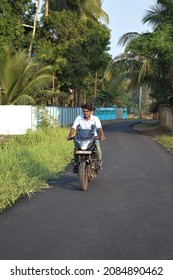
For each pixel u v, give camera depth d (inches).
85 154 341.4
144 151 654.5
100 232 227.3
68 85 1332.4
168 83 1115.9
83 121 358.6
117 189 344.8
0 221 249.9
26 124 956.0
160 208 281.9
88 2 1421.0
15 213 268.2
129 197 314.8
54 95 1213.1
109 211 272.7
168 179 393.7
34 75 1029.8
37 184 354.0
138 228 235.3
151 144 783.7
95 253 195.0
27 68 989.8
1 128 955.3
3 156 435.5
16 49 1071.6
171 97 1111.6
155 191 337.4
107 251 197.6
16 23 1015.0
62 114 1328.7
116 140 884.0
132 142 830.5
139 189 345.1
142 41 979.3
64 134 751.7
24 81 1010.1
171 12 1018.7
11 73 979.9
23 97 978.1
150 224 243.8
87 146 343.0
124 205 289.3
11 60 969.5
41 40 1239.5
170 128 1107.3
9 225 241.4
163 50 893.8
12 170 383.6
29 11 1170.0
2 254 193.9
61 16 1228.5
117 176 409.7
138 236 220.8
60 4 1402.6
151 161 528.4
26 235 222.4
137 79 1178.0
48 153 513.3
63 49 1215.6
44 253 195.0
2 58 957.8
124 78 1194.6
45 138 673.0
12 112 954.7
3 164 398.6
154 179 392.8
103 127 1556.3
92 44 1269.7
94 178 396.2
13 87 996.6
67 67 1232.8
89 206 286.2
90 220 251.3
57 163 473.7
